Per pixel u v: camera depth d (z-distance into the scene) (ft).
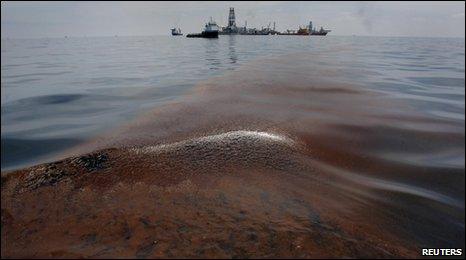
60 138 31.50
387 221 18.94
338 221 17.44
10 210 16.84
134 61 108.27
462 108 44.55
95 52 154.81
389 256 15.07
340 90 53.01
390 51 168.04
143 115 38.27
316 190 20.99
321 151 27.68
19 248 14.08
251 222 15.96
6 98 49.42
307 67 83.46
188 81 64.34
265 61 99.35
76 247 13.91
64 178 20.12
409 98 49.67
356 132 32.53
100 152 24.43
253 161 23.99
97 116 39.37
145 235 14.60
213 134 30.55
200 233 14.82
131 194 18.43
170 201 17.70
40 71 80.28
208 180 20.49
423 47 218.59
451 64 103.14
